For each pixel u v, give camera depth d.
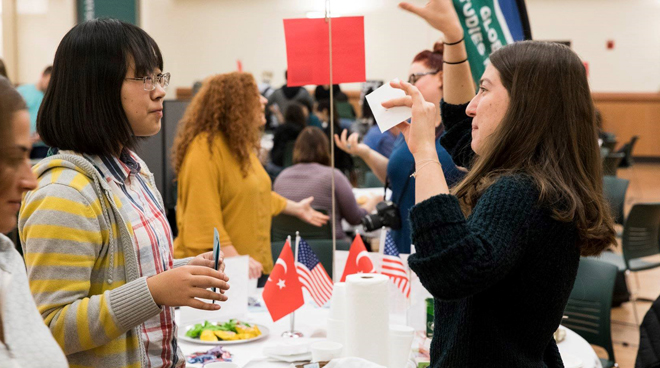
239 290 2.10
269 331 2.11
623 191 5.02
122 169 1.47
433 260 1.12
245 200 2.73
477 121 1.34
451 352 1.22
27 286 0.93
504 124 1.26
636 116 12.37
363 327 1.68
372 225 2.61
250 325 2.16
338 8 12.52
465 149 1.72
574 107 1.25
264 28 12.71
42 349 0.90
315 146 4.05
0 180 0.90
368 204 4.27
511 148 1.25
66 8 10.83
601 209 1.24
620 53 12.34
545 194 1.17
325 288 2.22
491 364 1.19
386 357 1.70
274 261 3.16
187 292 1.33
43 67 11.02
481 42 2.54
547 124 1.24
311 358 1.81
